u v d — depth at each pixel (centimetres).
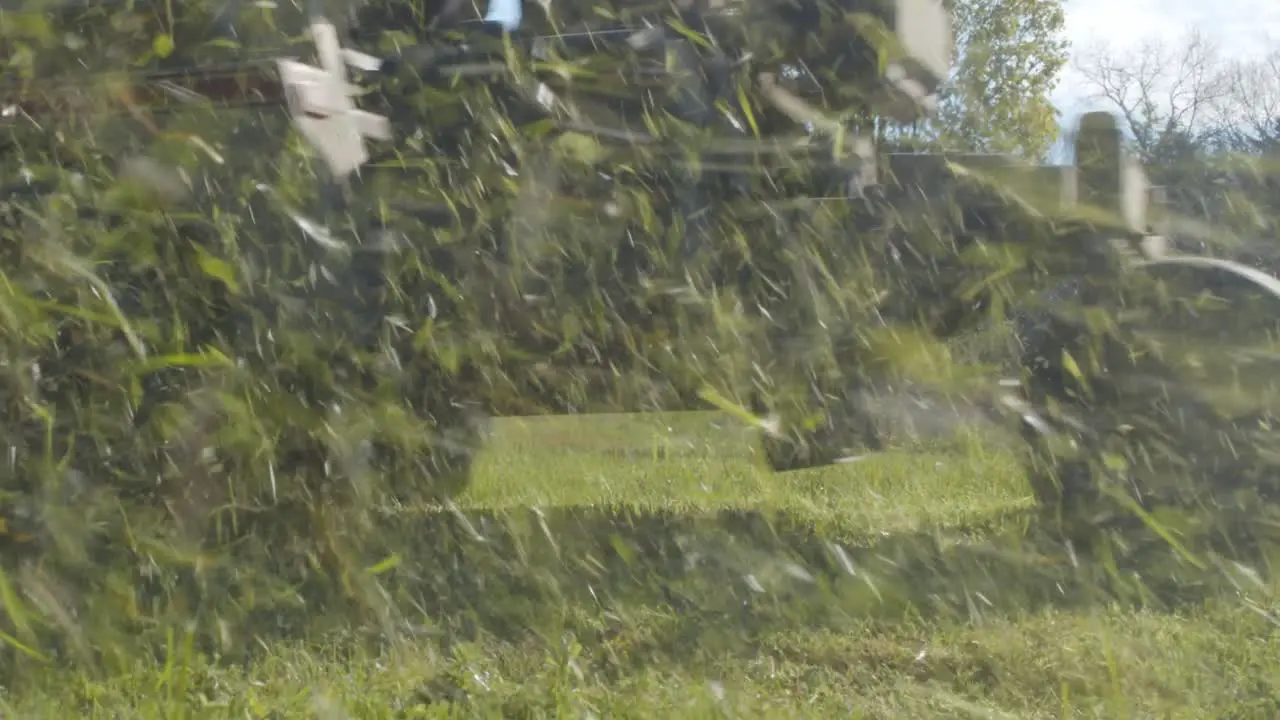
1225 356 435
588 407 425
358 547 371
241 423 339
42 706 276
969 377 442
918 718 293
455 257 409
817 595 373
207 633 326
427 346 394
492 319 412
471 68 443
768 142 434
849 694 309
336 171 392
